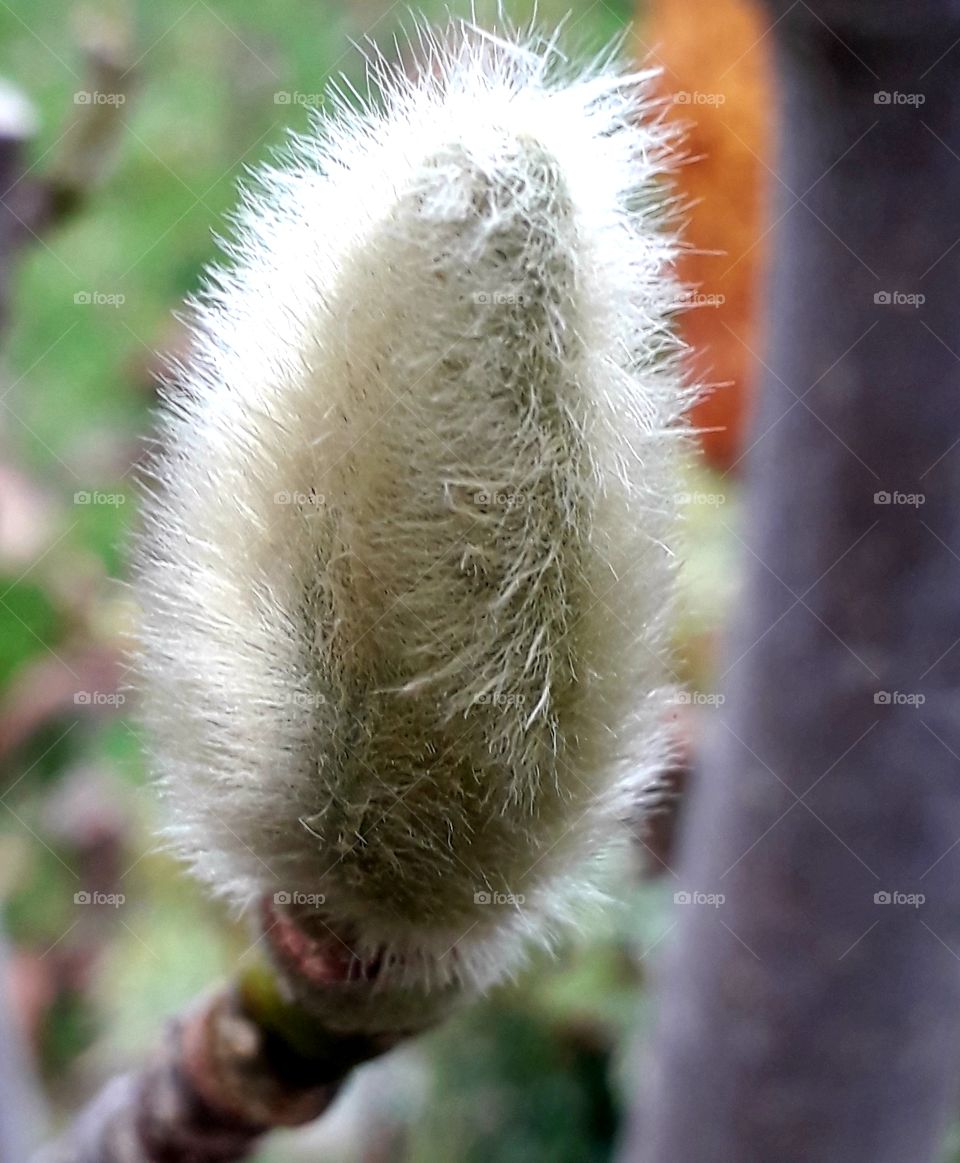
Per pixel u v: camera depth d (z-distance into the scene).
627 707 0.06
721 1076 0.08
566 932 0.08
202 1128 0.07
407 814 0.06
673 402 0.06
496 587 0.06
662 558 0.06
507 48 0.06
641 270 0.06
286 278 0.06
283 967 0.07
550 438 0.06
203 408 0.06
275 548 0.06
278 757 0.06
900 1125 0.08
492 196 0.06
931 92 0.07
